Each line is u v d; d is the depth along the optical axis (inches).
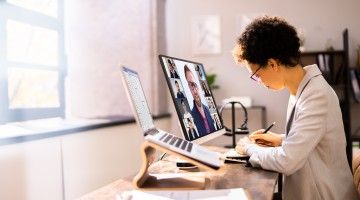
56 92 105.6
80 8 116.0
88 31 116.9
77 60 114.4
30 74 93.4
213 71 156.6
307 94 50.4
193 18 157.5
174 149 37.6
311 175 50.6
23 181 67.7
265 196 36.3
